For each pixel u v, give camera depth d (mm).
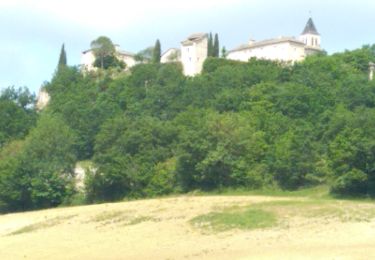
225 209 87312
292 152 117125
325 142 121688
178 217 85750
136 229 81375
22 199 125875
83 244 74750
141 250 68438
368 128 106875
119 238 76688
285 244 65750
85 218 93062
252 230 74188
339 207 82125
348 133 106438
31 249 73750
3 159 131500
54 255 69188
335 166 104500
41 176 125938
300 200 92625
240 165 118000
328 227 72562
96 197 126938
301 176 116312
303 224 74688
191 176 121562
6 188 124500
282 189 115625
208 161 118125
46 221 94688
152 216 88312
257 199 96938
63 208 112562
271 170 119062
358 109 131125
